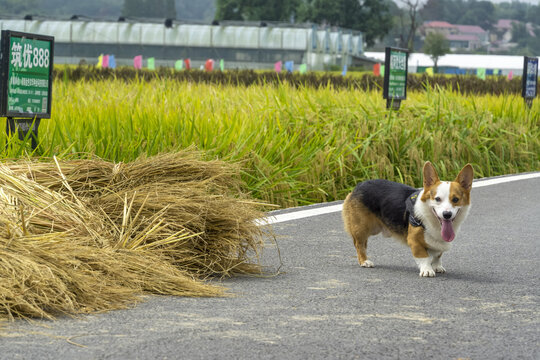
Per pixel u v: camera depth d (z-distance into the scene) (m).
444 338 4.33
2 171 5.94
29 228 5.29
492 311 4.97
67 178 6.23
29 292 4.54
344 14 118.25
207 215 6.09
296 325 4.51
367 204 6.43
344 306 5.02
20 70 8.28
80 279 4.80
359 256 6.48
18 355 3.81
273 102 13.45
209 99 13.41
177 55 72.69
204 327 4.40
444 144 13.51
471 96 17.95
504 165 14.65
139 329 4.31
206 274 5.98
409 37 125.88
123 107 11.27
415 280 5.89
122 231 5.76
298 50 71.50
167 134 9.77
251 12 120.56
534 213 9.53
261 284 5.69
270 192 9.70
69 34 72.19
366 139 11.90
